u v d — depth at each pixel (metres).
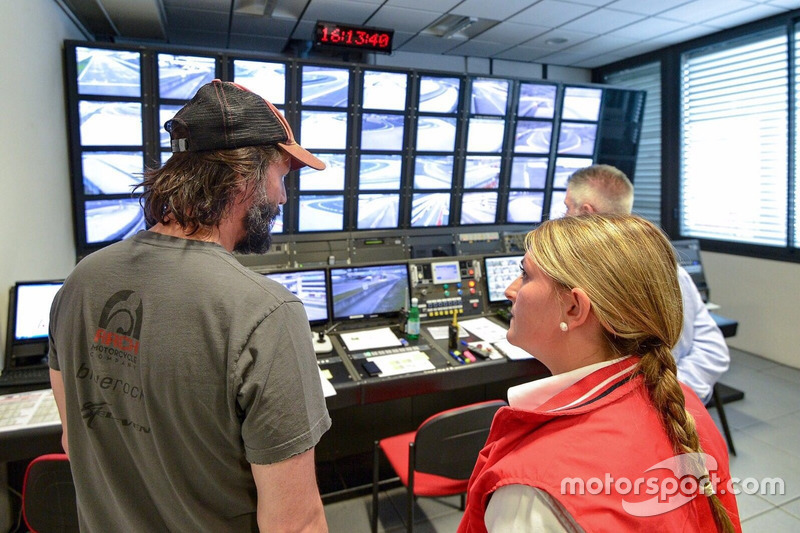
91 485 0.83
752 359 4.25
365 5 3.91
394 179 3.97
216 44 5.02
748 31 4.18
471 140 4.13
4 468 2.04
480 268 2.92
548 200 4.61
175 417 0.71
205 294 0.70
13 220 2.29
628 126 4.70
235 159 0.74
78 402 0.78
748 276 4.35
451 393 2.78
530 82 4.17
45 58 2.80
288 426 0.71
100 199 3.26
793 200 3.99
